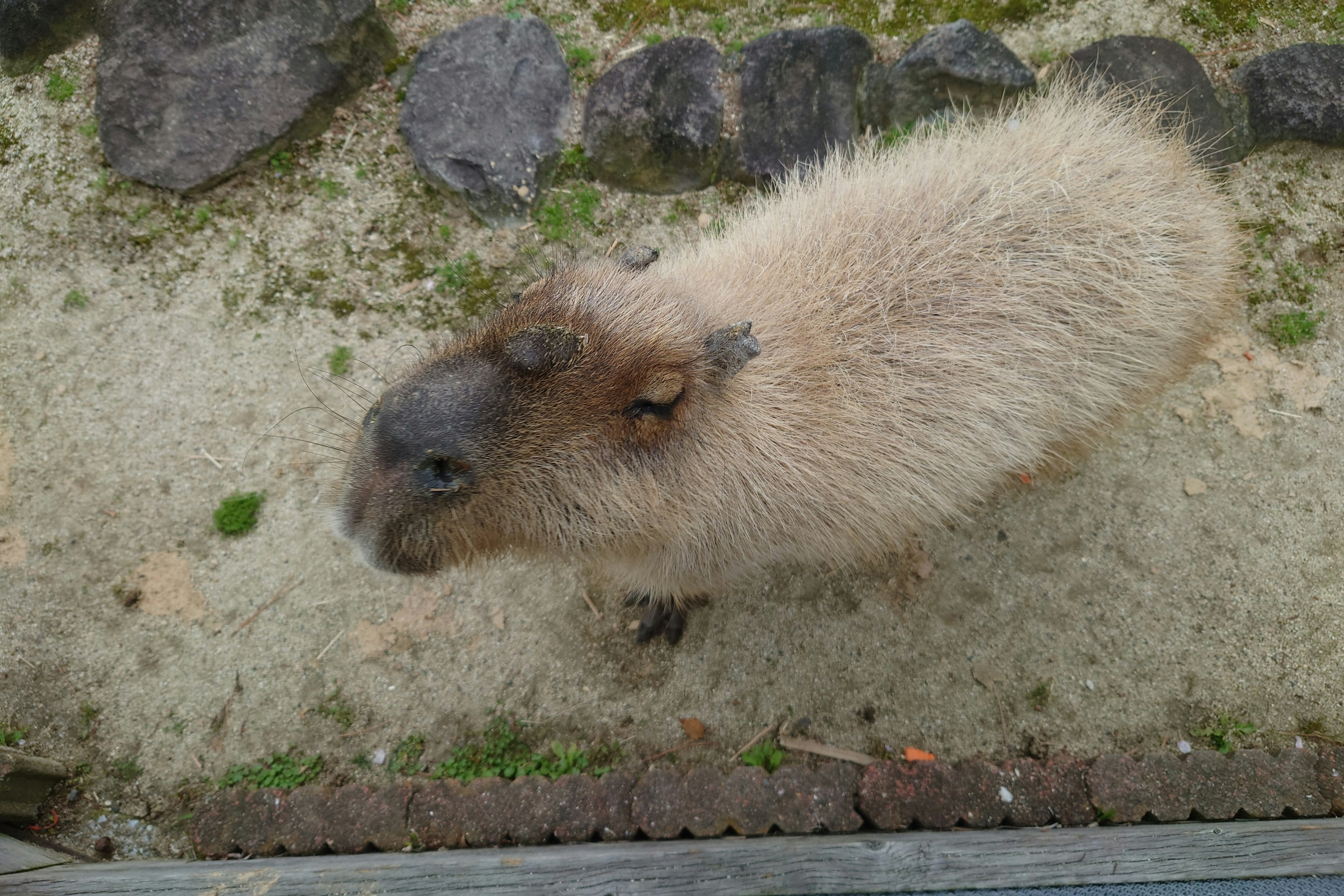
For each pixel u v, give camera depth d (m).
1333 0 1.35
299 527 1.20
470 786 1.10
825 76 1.29
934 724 1.15
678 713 1.16
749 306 0.95
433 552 0.84
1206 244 1.00
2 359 1.22
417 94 1.30
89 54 1.30
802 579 1.20
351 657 1.17
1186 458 1.23
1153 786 1.10
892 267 0.95
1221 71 1.33
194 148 1.26
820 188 1.07
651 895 0.97
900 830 1.08
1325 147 1.30
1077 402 0.99
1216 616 1.19
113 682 1.15
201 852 1.09
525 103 1.31
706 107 1.29
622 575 1.03
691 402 0.87
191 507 1.20
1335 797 1.11
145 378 1.23
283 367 1.24
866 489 0.95
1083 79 1.28
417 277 1.28
